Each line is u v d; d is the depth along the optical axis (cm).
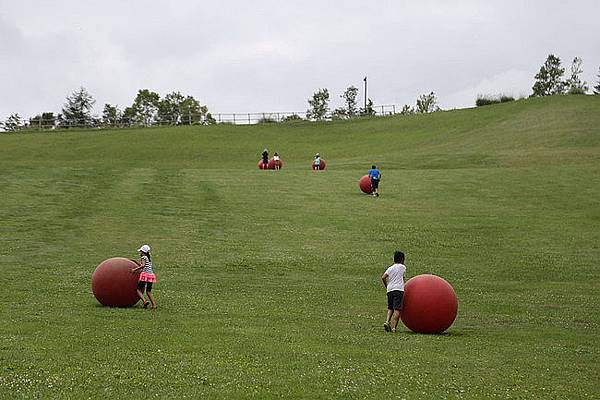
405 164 6194
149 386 1125
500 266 2691
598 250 2972
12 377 1153
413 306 1667
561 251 2952
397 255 1731
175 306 1908
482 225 3472
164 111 16712
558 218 3641
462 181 4781
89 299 1980
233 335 1541
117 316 1730
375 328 1728
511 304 2105
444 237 3222
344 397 1104
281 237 3198
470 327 1794
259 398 1080
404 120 9906
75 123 11788
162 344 1421
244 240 3122
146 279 1858
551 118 8125
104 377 1169
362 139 8888
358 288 2320
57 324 1603
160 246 2959
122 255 2775
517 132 7600
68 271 2445
